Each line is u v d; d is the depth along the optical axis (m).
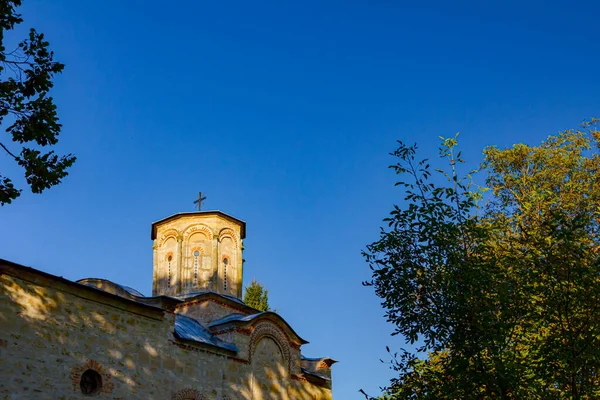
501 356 15.23
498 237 18.94
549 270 15.63
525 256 17.27
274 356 25.53
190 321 24.81
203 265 28.45
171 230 29.08
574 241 15.91
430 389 15.64
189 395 20.91
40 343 16.80
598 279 15.82
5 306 16.33
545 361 15.07
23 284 16.92
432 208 16.31
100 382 18.08
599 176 28.61
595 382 16.77
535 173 30.47
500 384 14.53
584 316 15.56
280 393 25.08
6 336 16.11
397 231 16.56
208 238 28.89
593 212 26.20
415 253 16.39
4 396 15.59
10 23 14.46
